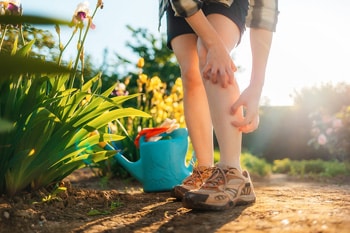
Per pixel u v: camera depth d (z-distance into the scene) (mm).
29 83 1987
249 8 1900
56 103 1951
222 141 1726
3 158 1774
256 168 5668
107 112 2059
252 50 1871
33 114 1875
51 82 2098
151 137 2828
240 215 1547
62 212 1750
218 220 1495
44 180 1983
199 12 1668
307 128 10297
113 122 4262
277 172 6293
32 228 1518
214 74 1672
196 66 2121
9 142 1754
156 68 12883
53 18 469
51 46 2258
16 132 1816
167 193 2607
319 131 6867
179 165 2703
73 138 2023
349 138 6207
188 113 2170
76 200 1947
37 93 1915
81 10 2023
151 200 2188
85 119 1978
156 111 4406
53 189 2037
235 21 1819
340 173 5289
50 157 1894
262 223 1391
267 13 1884
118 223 1575
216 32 1699
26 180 1864
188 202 1641
